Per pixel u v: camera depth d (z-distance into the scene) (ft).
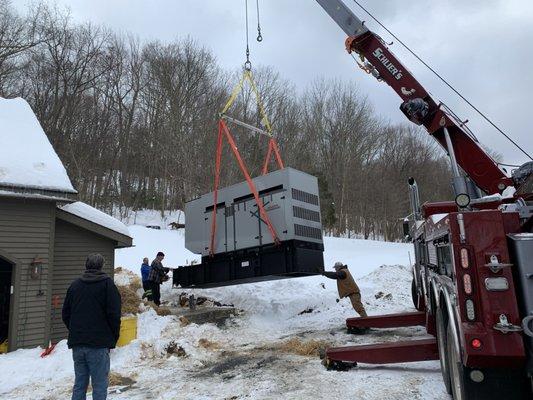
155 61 162.91
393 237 180.04
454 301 13.69
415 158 222.48
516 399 12.10
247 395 18.52
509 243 12.42
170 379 22.24
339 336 30.58
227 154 133.39
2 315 34.19
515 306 11.86
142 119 160.56
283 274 33.88
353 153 188.24
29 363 24.84
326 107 194.29
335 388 18.61
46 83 140.77
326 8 29.04
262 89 174.40
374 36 28.04
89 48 153.79
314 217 35.04
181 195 138.82
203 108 153.89
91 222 34.63
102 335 15.74
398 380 19.10
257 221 34.96
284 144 166.71
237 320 39.14
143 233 89.20
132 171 156.66
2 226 29.68
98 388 15.66
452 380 14.94
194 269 40.98
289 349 27.20
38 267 30.66
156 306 38.29
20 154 32.60
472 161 25.11
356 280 51.55
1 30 134.41
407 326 30.40
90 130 143.74
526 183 18.95
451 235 12.87
